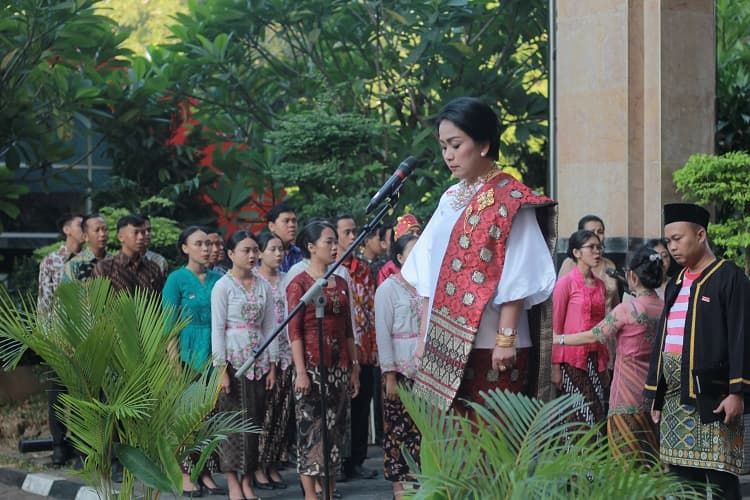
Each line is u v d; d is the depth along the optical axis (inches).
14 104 599.5
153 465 191.9
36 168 646.5
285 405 333.1
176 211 714.8
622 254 432.8
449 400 167.9
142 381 191.6
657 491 126.6
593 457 129.2
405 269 185.8
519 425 139.9
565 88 448.1
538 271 167.6
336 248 292.0
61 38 614.2
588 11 440.1
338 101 692.1
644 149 434.0
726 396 215.8
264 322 314.3
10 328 195.2
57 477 340.2
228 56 726.5
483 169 173.3
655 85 428.8
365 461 381.4
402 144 698.2
